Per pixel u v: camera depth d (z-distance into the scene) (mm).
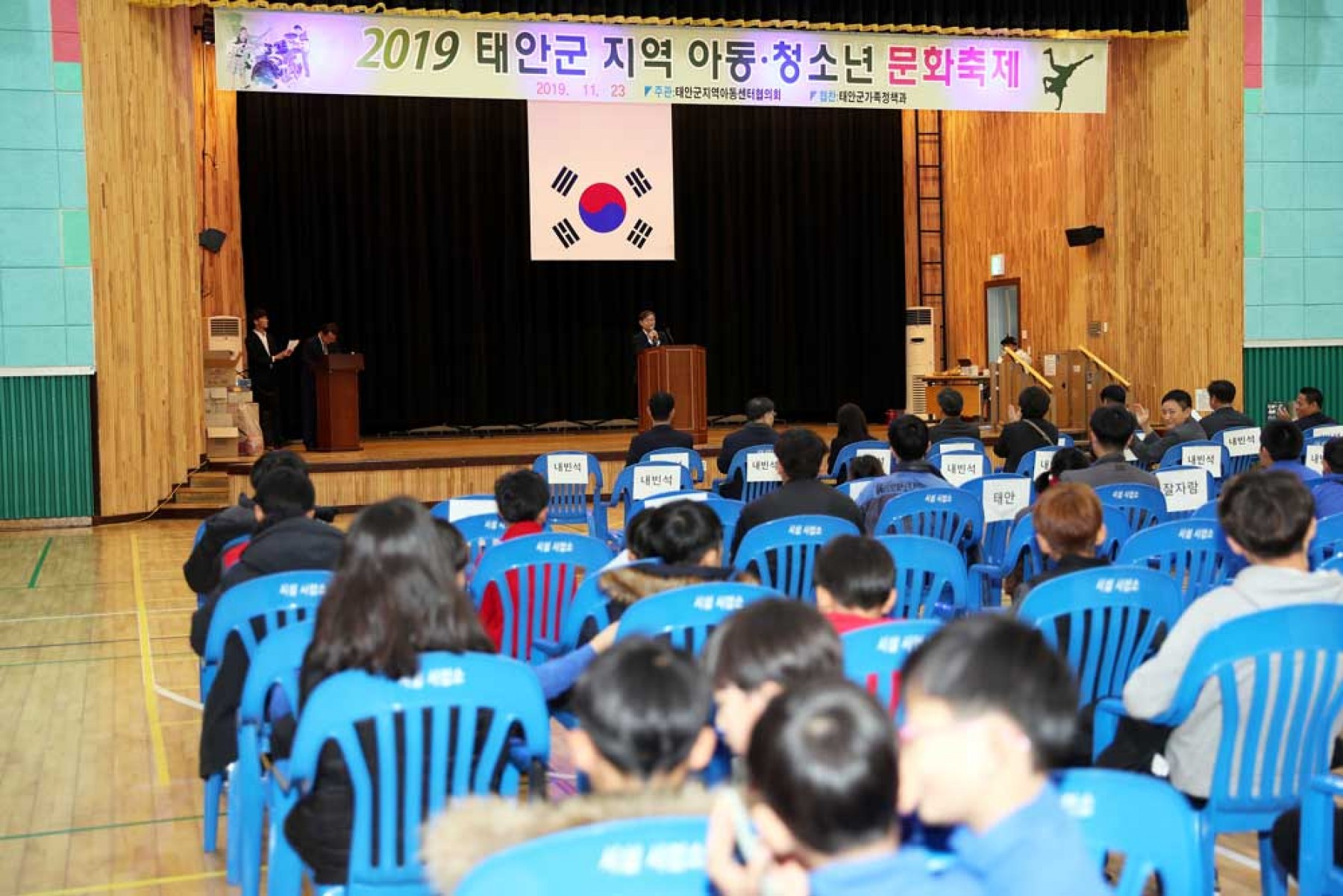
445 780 2490
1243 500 2881
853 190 18734
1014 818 1409
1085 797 1760
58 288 10992
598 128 14547
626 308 18203
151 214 11469
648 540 3469
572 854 1479
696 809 1588
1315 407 9086
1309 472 5832
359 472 12062
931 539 4184
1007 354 15859
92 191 11016
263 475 4781
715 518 3484
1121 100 14508
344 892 2537
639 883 1491
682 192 18250
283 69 11086
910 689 1456
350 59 11234
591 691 1660
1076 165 15492
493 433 17031
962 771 1410
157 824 4129
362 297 16844
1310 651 2680
